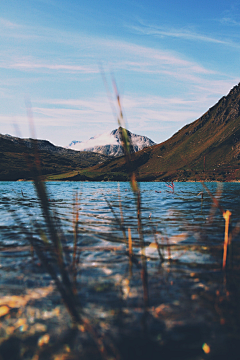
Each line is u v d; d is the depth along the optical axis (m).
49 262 7.14
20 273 6.39
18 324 4.38
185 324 4.33
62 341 3.95
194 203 22.08
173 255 7.73
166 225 12.23
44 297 5.25
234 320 4.43
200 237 9.82
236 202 22.50
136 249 8.37
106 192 42.50
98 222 13.24
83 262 7.13
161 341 3.93
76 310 4.71
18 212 16.64
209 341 3.91
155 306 4.86
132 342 3.92
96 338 4.01
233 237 9.80
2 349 3.81
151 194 35.75
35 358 3.63
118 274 6.30
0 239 9.64
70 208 19.42
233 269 6.58
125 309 4.77
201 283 5.80
